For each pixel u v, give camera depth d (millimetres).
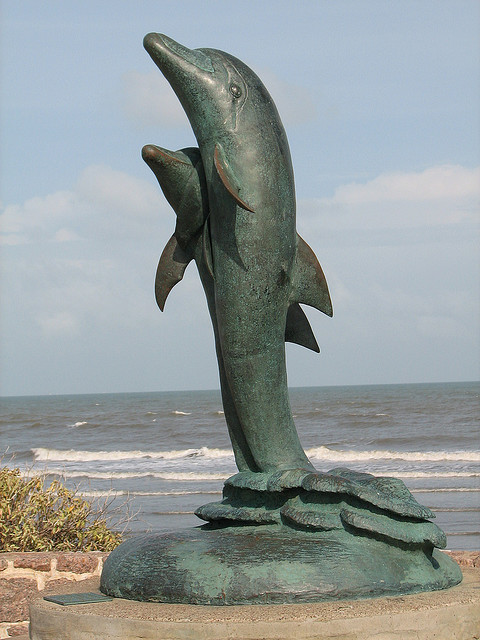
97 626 4465
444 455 30875
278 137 5223
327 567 4531
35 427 53844
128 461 32406
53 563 6793
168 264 5613
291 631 4195
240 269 5102
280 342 5242
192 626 4250
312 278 5418
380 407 62188
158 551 4832
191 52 5273
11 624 6656
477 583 5016
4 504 7582
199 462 30938
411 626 4320
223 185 5051
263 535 4855
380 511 4777
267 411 5219
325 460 30922
